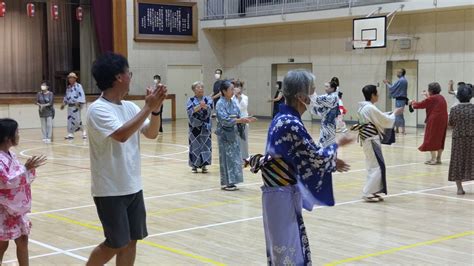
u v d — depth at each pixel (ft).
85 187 31.68
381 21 61.98
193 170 37.06
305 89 13.06
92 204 27.32
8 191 15.30
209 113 36.11
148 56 77.51
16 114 66.39
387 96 66.95
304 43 74.79
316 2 69.97
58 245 20.36
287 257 12.99
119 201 13.14
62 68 84.07
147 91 12.51
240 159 31.01
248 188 31.42
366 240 20.85
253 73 81.25
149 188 31.30
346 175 35.19
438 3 58.49
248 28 81.20
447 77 61.67
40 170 37.50
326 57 72.64
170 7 78.79
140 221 13.74
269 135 13.17
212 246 20.15
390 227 22.74
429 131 38.58
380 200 27.61
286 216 13.01
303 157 12.77
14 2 84.94
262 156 13.52
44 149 48.34
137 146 13.64
